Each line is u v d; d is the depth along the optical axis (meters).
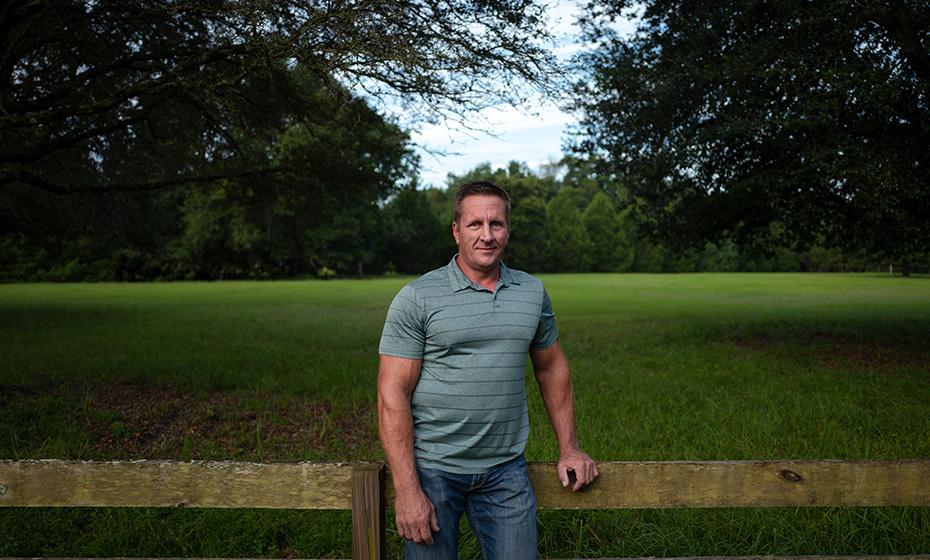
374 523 1.96
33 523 3.66
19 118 5.89
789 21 7.96
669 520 3.60
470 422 2.00
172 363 8.87
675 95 9.09
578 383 7.79
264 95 8.43
